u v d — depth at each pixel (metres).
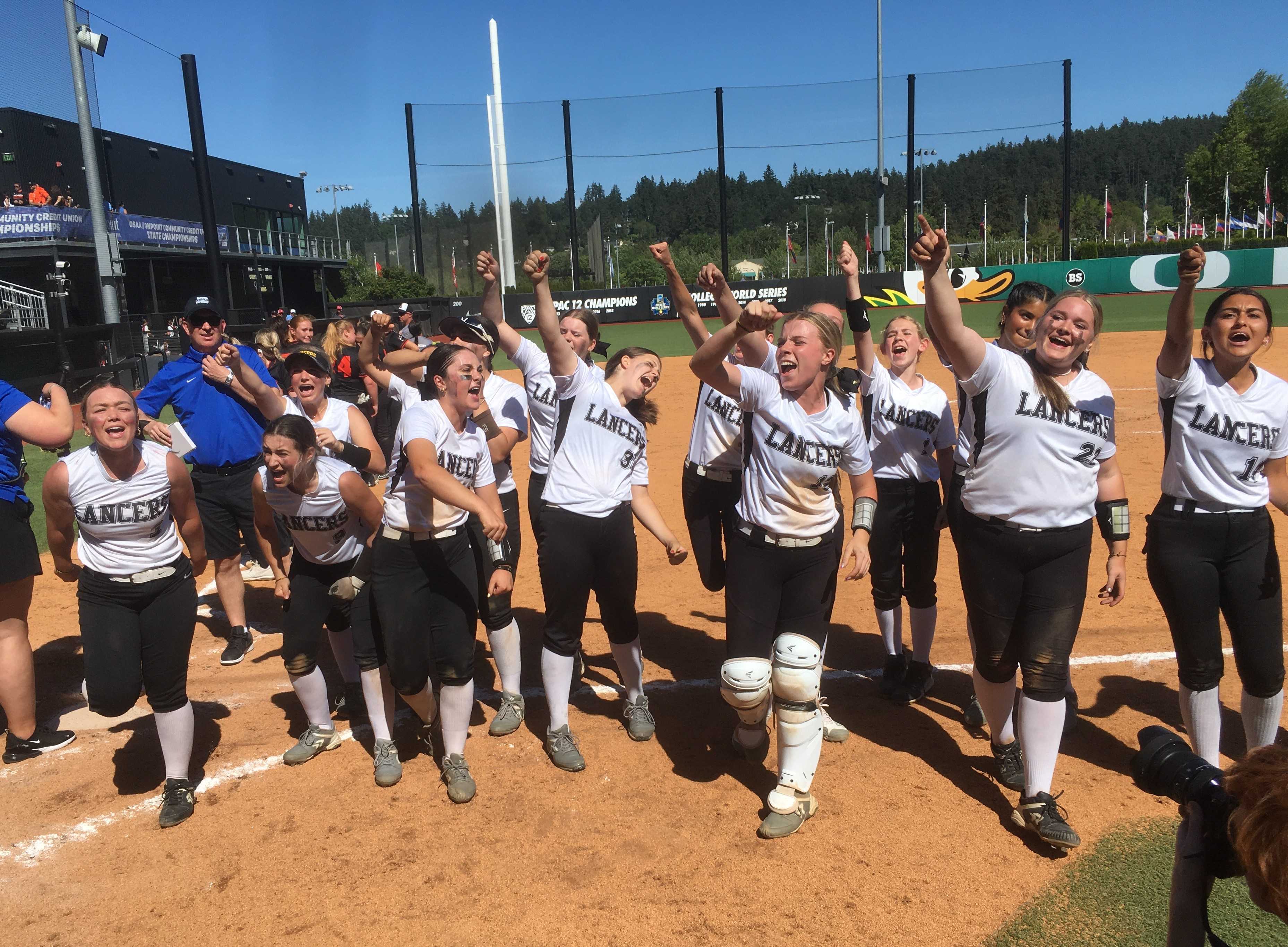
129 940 2.97
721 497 4.61
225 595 5.48
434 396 3.80
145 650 3.69
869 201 105.88
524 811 3.68
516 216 35.34
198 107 15.20
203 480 5.34
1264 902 1.34
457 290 35.78
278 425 3.74
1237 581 3.54
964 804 3.66
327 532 3.96
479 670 5.30
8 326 22.67
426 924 3.00
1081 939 2.86
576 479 3.96
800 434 3.43
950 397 14.47
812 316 3.40
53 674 5.38
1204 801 1.56
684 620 6.03
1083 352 3.33
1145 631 5.49
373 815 3.69
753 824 3.55
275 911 3.09
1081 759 4.03
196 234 34.25
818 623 3.68
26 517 4.19
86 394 3.53
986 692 3.66
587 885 3.19
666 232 114.56
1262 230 64.88
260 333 7.38
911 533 4.54
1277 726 3.68
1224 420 3.41
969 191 115.00
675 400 16.23
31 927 3.06
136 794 3.94
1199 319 25.20
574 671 4.96
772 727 4.42
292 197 47.03
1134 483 8.97
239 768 4.11
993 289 35.25
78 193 31.06
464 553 3.84
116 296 18.36
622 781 3.91
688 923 2.97
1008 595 3.40
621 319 35.12
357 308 31.08
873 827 3.50
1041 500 3.25
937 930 2.91
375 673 3.93
